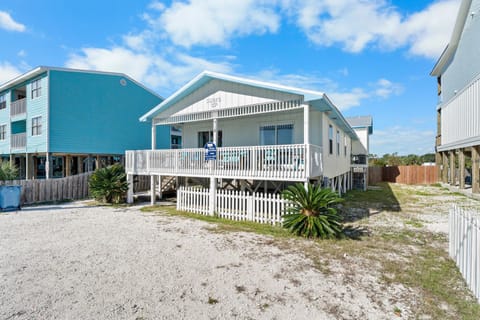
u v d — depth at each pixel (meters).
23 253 5.45
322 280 4.21
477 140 11.72
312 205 6.72
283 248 5.80
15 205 10.77
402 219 8.95
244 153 9.02
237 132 12.39
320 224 6.55
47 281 4.13
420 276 4.35
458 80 16.05
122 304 3.46
